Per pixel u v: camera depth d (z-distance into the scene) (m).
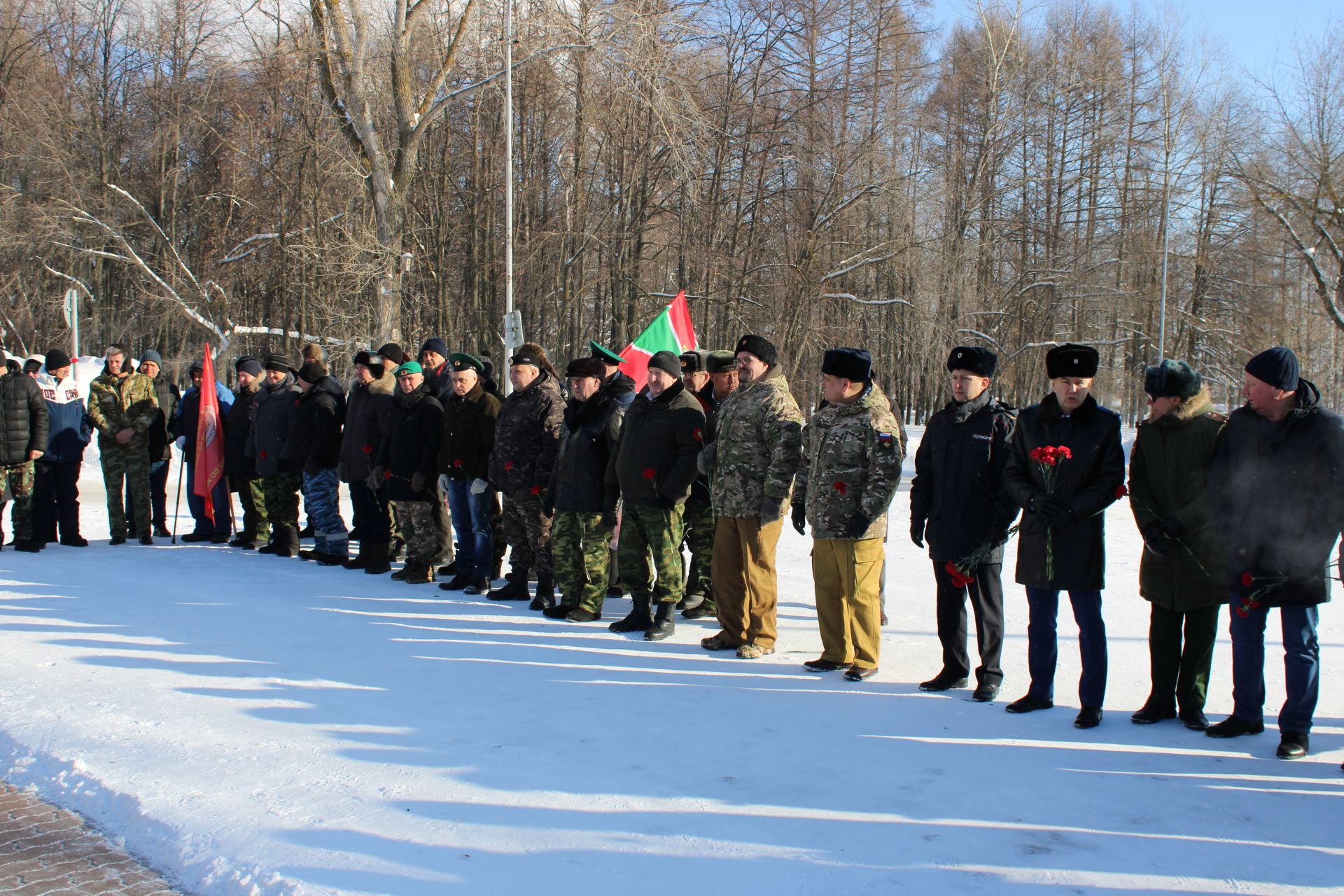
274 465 10.16
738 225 29.64
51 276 31.42
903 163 31.02
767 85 29.38
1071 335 35.38
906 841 3.68
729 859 3.52
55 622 7.10
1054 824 3.85
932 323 29.83
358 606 7.86
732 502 6.49
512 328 15.28
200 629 6.97
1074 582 5.09
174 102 33.16
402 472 8.70
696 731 4.92
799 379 28.95
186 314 27.70
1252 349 31.44
